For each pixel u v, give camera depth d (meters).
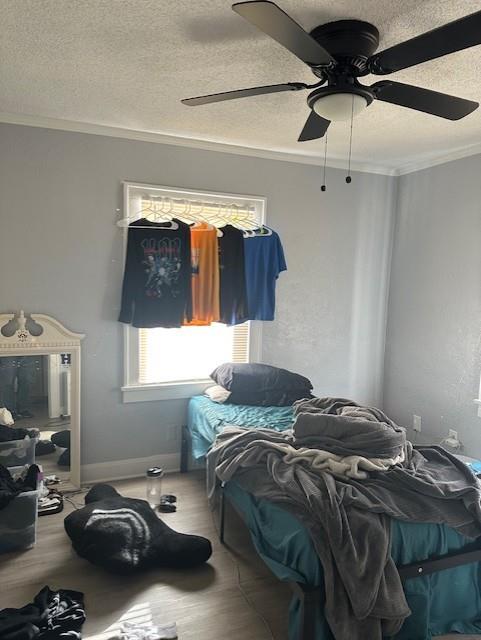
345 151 3.60
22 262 3.07
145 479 3.44
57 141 3.06
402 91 1.80
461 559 1.93
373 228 4.10
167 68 2.22
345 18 1.76
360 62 1.74
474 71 2.19
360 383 4.21
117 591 2.20
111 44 2.01
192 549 2.38
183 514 2.93
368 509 1.82
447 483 2.03
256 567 2.41
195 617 2.04
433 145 3.40
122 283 3.30
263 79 2.33
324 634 1.73
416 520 1.85
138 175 3.28
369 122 2.91
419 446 2.48
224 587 2.25
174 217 3.39
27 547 2.53
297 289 3.88
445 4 1.68
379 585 1.69
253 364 3.50
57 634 1.87
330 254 3.96
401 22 1.80
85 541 2.38
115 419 3.41
